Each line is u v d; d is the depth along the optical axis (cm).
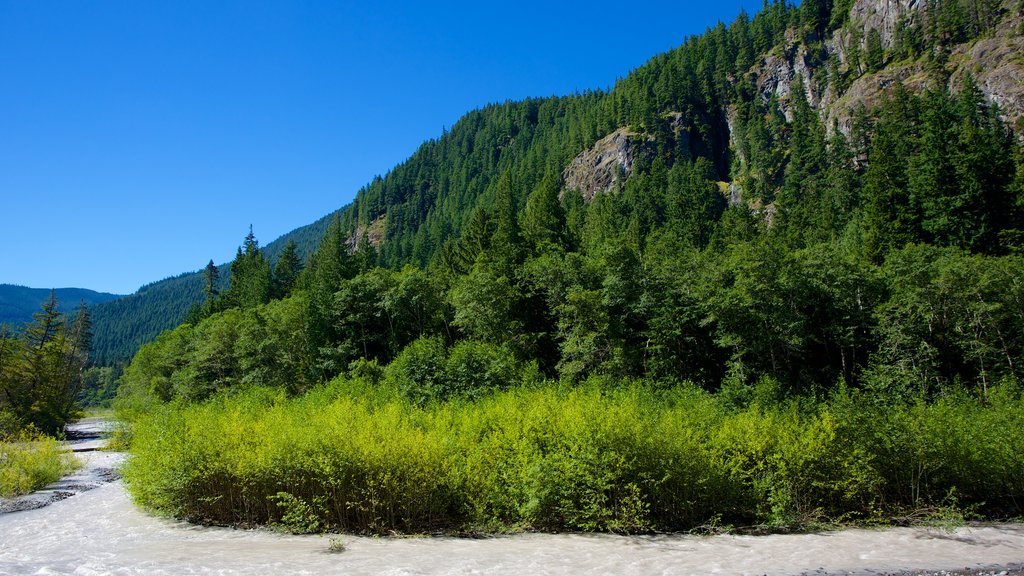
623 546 1202
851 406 1558
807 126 15350
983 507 1553
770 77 19062
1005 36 12875
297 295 6819
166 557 1120
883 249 5447
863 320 3791
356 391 2992
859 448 1453
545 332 4572
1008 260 3809
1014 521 1450
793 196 12462
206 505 1557
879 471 1479
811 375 3672
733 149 18125
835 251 4425
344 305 5247
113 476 2658
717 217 11956
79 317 10256
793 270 3750
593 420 1410
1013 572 1016
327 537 1321
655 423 1495
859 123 13200
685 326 3944
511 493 1401
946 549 1181
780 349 3709
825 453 1442
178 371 6112
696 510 1405
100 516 1717
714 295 3862
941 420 1600
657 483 1345
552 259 5097
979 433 1574
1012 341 3416
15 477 2234
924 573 1012
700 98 19550
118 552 1195
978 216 5231
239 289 10106
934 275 3628
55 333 6781
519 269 5081
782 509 1385
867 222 5966
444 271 7144
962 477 1508
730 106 19288
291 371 5088
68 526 1581
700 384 3634
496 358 3244
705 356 3906
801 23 19700
